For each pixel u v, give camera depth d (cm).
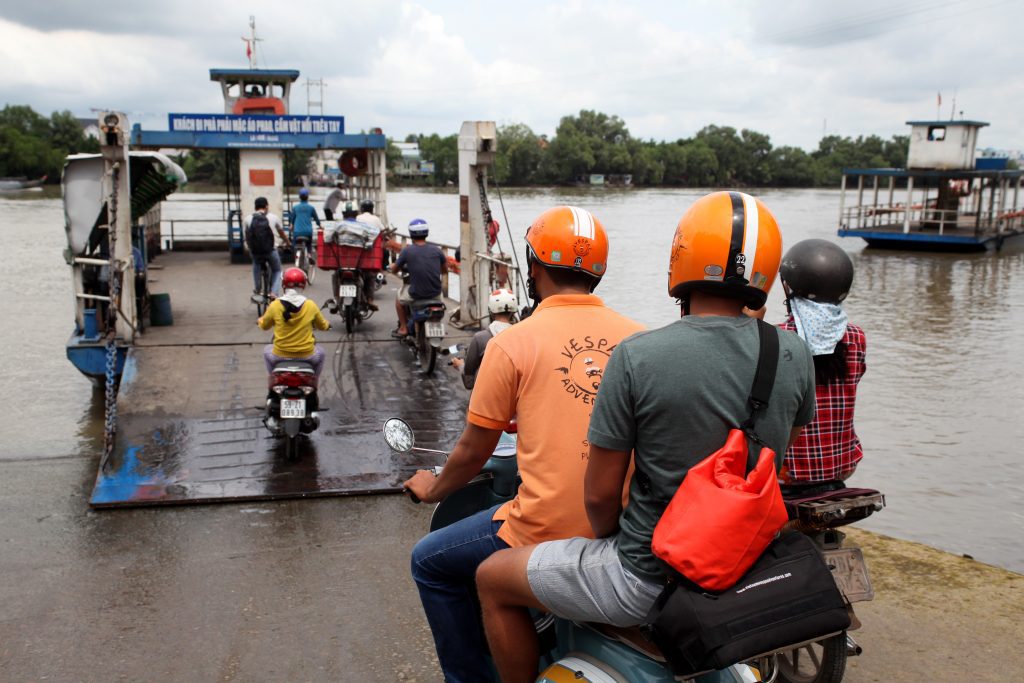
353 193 2398
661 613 216
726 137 14362
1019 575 505
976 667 405
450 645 302
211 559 529
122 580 500
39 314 1803
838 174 14750
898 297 2647
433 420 787
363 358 988
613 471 235
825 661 351
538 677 269
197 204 4688
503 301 596
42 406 1066
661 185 13138
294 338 707
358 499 627
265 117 1959
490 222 1117
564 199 8631
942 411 1295
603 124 13088
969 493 934
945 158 4159
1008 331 2064
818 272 353
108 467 668
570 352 276
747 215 229
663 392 222
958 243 4069
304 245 1659
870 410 1297
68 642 430
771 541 221
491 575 266
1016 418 1253
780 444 234
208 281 1513
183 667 409
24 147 9450
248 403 809
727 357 226
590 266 286
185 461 680
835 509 314
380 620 455
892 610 462
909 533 820
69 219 986
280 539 560
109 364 726
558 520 269
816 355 355
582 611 244
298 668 408
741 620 209
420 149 10369
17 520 588
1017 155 7888
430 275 945
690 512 215
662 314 2270
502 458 340
